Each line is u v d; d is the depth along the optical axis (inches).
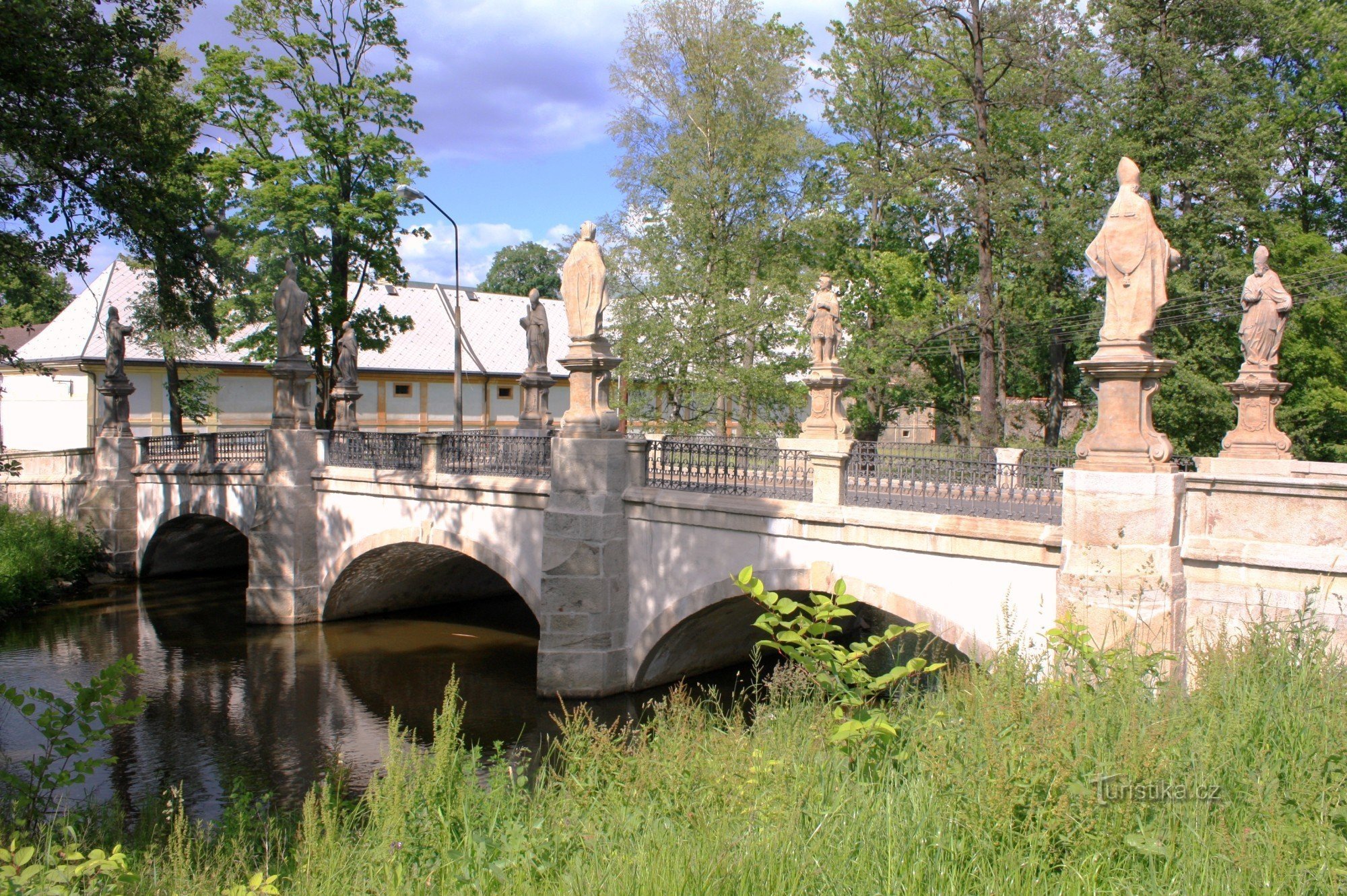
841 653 223.1
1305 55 1128.8
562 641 589.9
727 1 1069.8
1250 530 358.3
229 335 981.2
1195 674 260.8
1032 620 406.6
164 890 227.0
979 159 976.3
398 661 720.3
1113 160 1008.9
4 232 544.4
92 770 305.3
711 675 652.1
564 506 592.7
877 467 491.5
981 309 1031.6
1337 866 147.2
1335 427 1046.4
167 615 887.1
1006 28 955.3
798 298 981.8
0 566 898.1
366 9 1007.6
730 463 554.6
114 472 1066.1
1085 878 150.9
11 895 192.5
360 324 1055.6
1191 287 987.3
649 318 991.6
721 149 1078.4
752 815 190.4
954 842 165.3
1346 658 279.4
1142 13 991.0
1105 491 354.0
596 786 250.4
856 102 1239.5
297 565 828.0
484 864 204.1
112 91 567.2
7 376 1449.3
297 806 436.5
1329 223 1203.9
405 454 756.6
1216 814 167.8
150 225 569.3
